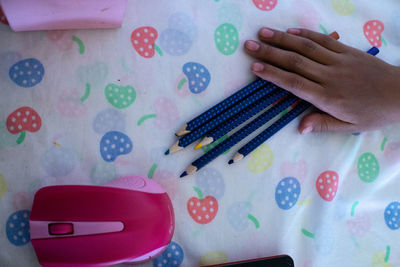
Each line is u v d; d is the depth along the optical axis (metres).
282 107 0.59
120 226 0.43
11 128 0.50
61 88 0.53
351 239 0.59
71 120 0.52
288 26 0.63
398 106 0.58
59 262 0.43
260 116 0.58
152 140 0.54
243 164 0.57
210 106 0.57
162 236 0.46
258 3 0.62
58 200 0.42
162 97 0.56
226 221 0.55
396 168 0.63
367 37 0.66
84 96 0.53
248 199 0.56
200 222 0.54
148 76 0.56
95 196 0.43
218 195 0.55
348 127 0.60
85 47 0.54
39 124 0.51
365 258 0.59
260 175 0.57
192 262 0.53
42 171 0.50
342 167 0.60
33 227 0.42
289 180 0.58
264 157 0.58
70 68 0.53
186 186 0.54
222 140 0.57
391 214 0.62
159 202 0.47
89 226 0.42
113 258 0.44
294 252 0.57
